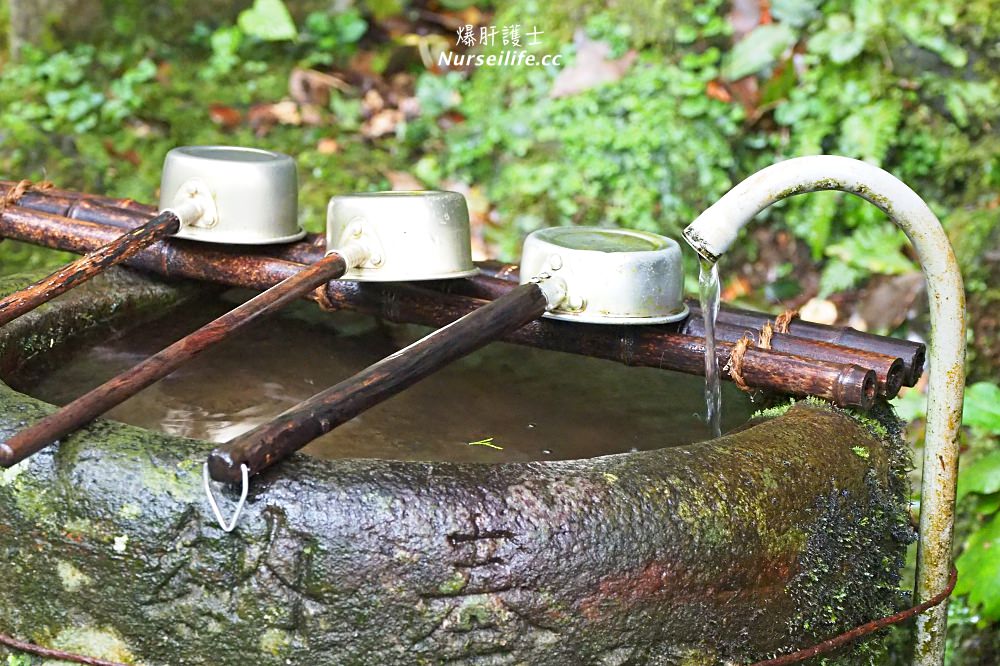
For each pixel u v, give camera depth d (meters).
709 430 2.34
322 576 1.67
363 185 4.98
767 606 1.84
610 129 4.77
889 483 2.11
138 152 5.03
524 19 5.06
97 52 5.44
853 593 2.00
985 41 4.62
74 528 1.73
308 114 5.33
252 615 1.69
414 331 2.83
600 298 2.20
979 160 4.60
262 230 2.55
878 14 4.70
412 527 1.66
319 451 2.16
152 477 1.70
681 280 2.30
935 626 2.27
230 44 5.52
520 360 2.72
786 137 4.77
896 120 4.62
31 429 1.68
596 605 1.71
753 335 2.28
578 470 1.77
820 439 1.99
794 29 4.79
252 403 2.37
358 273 2.30
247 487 1.65
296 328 2.82
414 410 2.40
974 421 3.47
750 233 4.77
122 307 2.69
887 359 2.15
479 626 1.69
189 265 2.66
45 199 2.86
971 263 4.26
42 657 1.81
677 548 1.74
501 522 1.68
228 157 2.59
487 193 4.93
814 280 4.70
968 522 3.86
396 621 1.68
